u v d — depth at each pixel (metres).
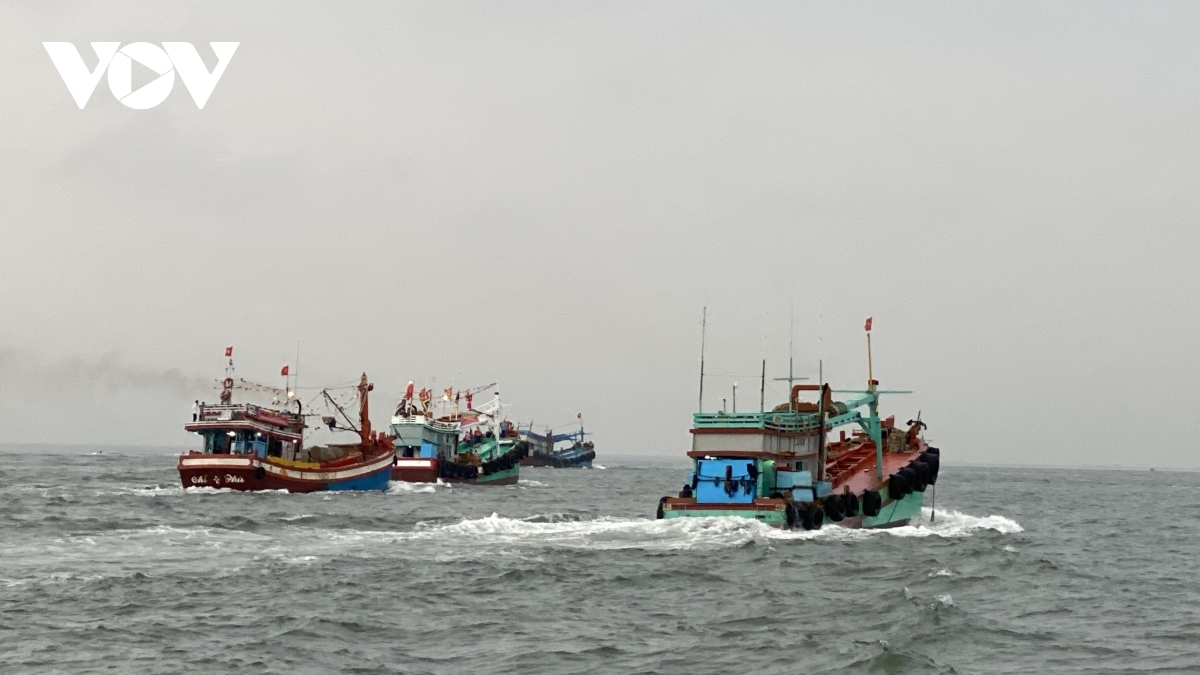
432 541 75.94
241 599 53.81
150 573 60.34
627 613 52.59
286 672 41.56
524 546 73.06
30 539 75.06
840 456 98.94
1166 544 94.38
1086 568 71.12
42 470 190.12
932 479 93.81
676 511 80.38
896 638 47.62
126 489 130.38
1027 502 166.50
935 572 63.78
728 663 43.47
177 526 85.00
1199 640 49.03
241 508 103.12
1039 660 45.03
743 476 79.06
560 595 56.47
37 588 55.12
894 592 56.84
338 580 59.00
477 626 49.34
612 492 173.25
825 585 60.16
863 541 76.50
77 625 47.81
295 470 126.25
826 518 81.44
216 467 121.94
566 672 41.88
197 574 60.19
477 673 41.62
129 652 43.91
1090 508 153.88
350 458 134.50
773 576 62.41
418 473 165.38
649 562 66.25
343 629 48.28
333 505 110.00
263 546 72.69
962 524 98.25
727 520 78.44
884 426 103.00
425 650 45.12
